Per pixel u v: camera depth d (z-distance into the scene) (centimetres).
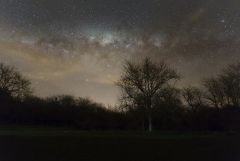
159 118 10319
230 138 7206
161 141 6712
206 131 9625
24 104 11288
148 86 10475
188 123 10481
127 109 10431
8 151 5334
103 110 10744
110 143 6269
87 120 10338
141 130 9819
